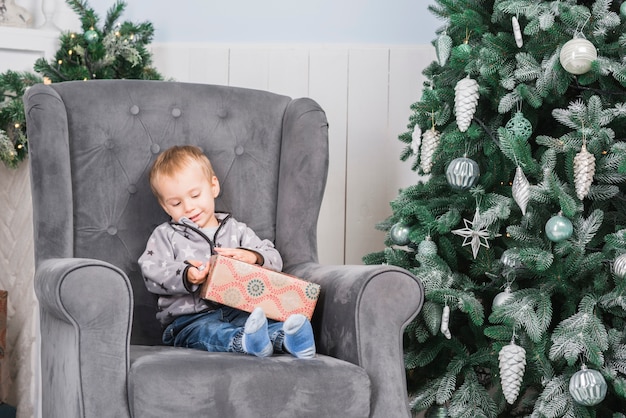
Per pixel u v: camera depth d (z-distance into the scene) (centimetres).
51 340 201
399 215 250
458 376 241
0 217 321
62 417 187
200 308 222
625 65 216
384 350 191
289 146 250
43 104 229
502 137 220
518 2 224
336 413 181
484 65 229
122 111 246
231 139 254
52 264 198
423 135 249
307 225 243
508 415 245
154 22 343
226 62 339
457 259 250
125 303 178
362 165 335
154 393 171
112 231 238
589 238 216
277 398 177
